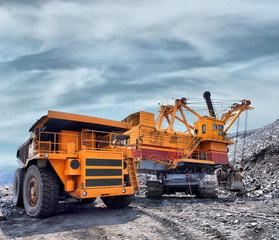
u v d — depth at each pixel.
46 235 6.19
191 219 7.55
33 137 9.38
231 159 29.47
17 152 13.09
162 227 6.78
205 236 5.77
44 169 8.25
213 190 16.28
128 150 10.05
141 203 12.66
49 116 8.47
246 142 35.25
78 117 9.05
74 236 6.08
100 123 9.53
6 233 6.45
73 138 9.70
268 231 5.91
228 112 21.89
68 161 8.13
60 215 8.47
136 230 6.53
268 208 10.00
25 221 7.73
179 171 17.22
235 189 17.61
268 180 19.61
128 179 9.57
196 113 19.78
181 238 5.70
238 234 5.85
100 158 8.46
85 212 9.09
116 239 5.77
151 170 16.25
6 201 11.80
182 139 17.66
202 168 18.66
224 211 9.07
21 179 10.14
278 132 27.84
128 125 10.21
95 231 6.50
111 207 9.99
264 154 24.58
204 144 19.03
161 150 16.33
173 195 19.17
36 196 8.23
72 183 8.13
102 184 8.30
